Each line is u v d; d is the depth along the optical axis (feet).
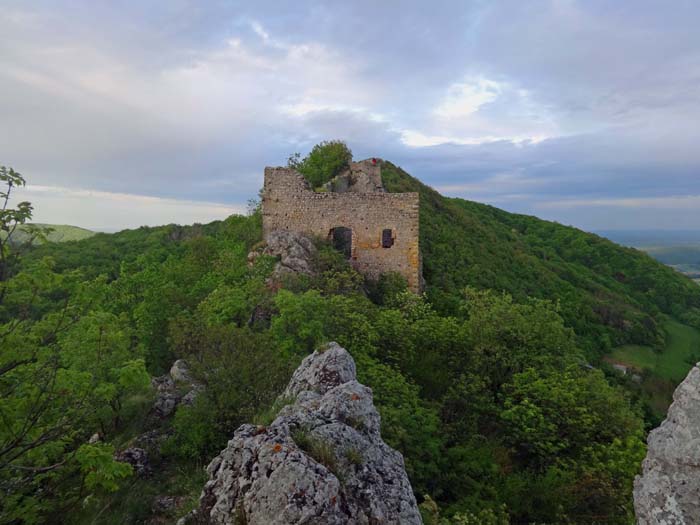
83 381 27.14
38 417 24.59
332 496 16.02
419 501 30.01
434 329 53.52
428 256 96.94
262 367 34.53
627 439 36.63
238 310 50.70
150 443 33.09
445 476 32.60
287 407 23.99
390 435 31.63
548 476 34.40
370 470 18.76
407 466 30.07
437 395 46.98
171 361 56.70
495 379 50.34
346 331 45.75
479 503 30.86
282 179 75.82
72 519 26.27
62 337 33.71
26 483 26.12
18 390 26.07
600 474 34.22
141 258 84.23
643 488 15.57
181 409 33.37
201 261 79.97
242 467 17.31
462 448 36.37
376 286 72.02
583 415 40.96
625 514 31.19
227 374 33.24
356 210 74.08
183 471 29.86
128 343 45.16
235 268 67.82
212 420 31.50
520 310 60.18
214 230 149.38
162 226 160.97
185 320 46.39
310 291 47.03
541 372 48.73
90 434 38.52
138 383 28.76
